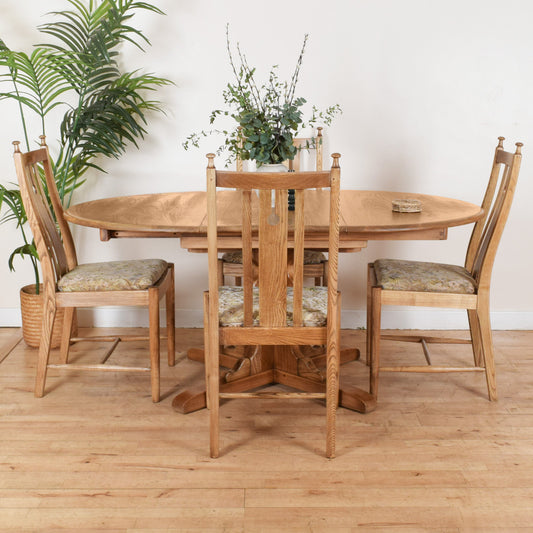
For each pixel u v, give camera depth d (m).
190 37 3.40
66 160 3.29
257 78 3.43
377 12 3.36
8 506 2.03
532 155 3.48
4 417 2.60
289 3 3.36
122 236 2.62
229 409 2.67
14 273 3.67
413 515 1.99
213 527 1.93
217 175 2.07
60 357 3.04
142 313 3.70
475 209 2.68
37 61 3.14
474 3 3.35
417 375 3.02
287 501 2.05
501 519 1.97
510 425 2.54
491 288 3.64
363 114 3.46
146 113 3.47
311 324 2.25
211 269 2.16
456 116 3.46
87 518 1.97
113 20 3.16
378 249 3.61
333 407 2.26
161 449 2.36
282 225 2.13
